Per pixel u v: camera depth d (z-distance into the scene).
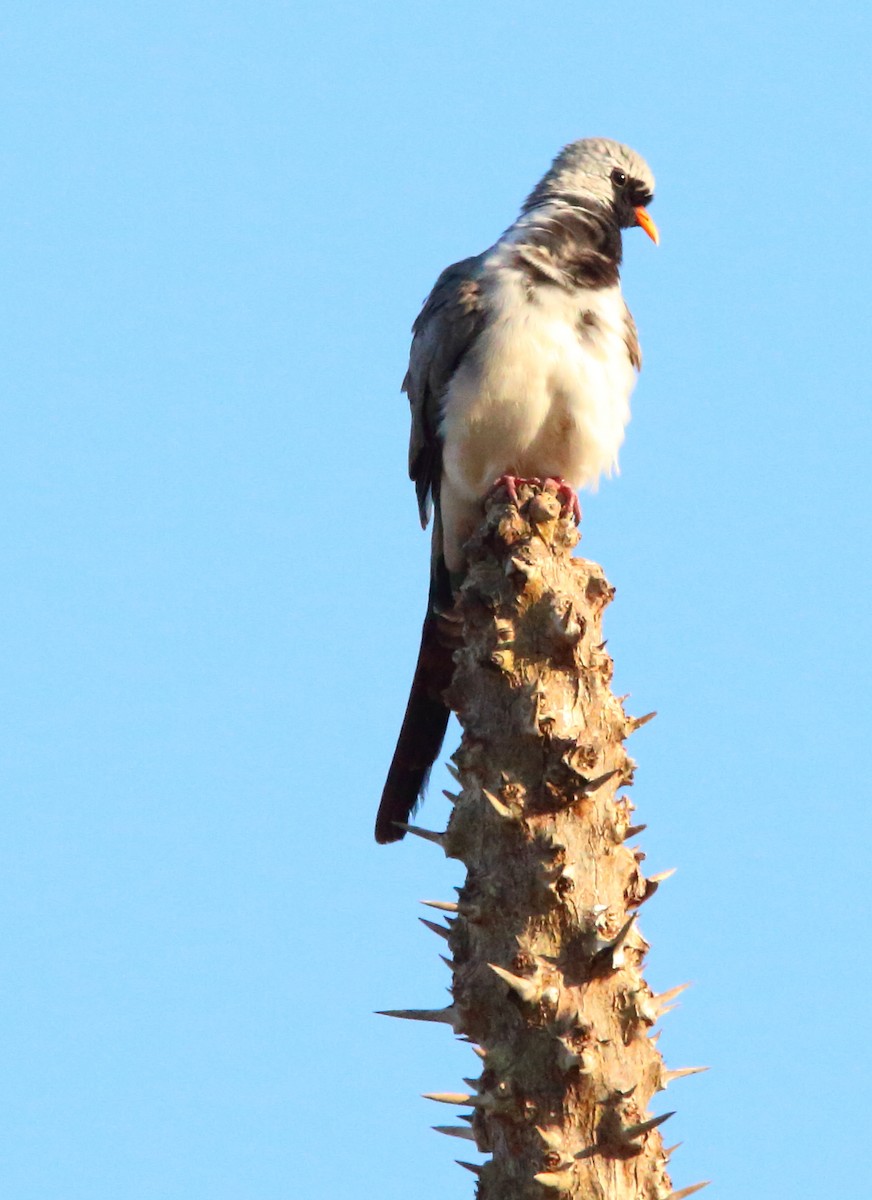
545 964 9.23
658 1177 8.96
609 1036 9.14
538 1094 9.00
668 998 9.46
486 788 9.82
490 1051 9.15
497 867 9.56
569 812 9.65
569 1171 8.78
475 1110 9.30
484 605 10.42
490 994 9.27
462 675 10.38
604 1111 8.95
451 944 9.73
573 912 9.37
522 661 10.13
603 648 10.31
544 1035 9.09
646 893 9.64
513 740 9.89
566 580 10.49
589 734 9.92
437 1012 9.52
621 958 9.23
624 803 9.84
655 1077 9.27
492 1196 8.95
